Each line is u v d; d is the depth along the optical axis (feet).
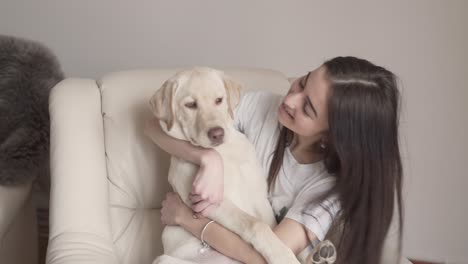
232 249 3.97
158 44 7.67
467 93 7.13
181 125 4.31
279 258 3.72
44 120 5.83
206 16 7.43
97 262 4.20
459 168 7.52
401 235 4.43
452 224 7.86
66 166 4.70
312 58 7.49
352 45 7.30
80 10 7.55
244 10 7.33
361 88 3.90
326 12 7.20
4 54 5.88
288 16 7.30
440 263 8.11
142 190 5.21
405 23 7.04
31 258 6.59
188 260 4.13
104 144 5.18
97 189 4.74
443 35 6.97
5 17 7.64
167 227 4.53
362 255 4.11
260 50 7.54
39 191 7.86
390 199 4.09
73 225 4.45
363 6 7.08
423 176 7.64
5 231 5.42
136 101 5.25
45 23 7.66
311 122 4.08
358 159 4.01
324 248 3.87
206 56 7.66
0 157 5.52
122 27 7.61
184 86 4.25
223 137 4.08
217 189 4.09
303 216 4.05
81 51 7.80
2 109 5.67
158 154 5.17
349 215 4.09
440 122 7.34
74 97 5.18
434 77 7.16
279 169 4.61
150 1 7.41
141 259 4.95
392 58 7.23
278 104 4.85
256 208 4.43
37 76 5.92
